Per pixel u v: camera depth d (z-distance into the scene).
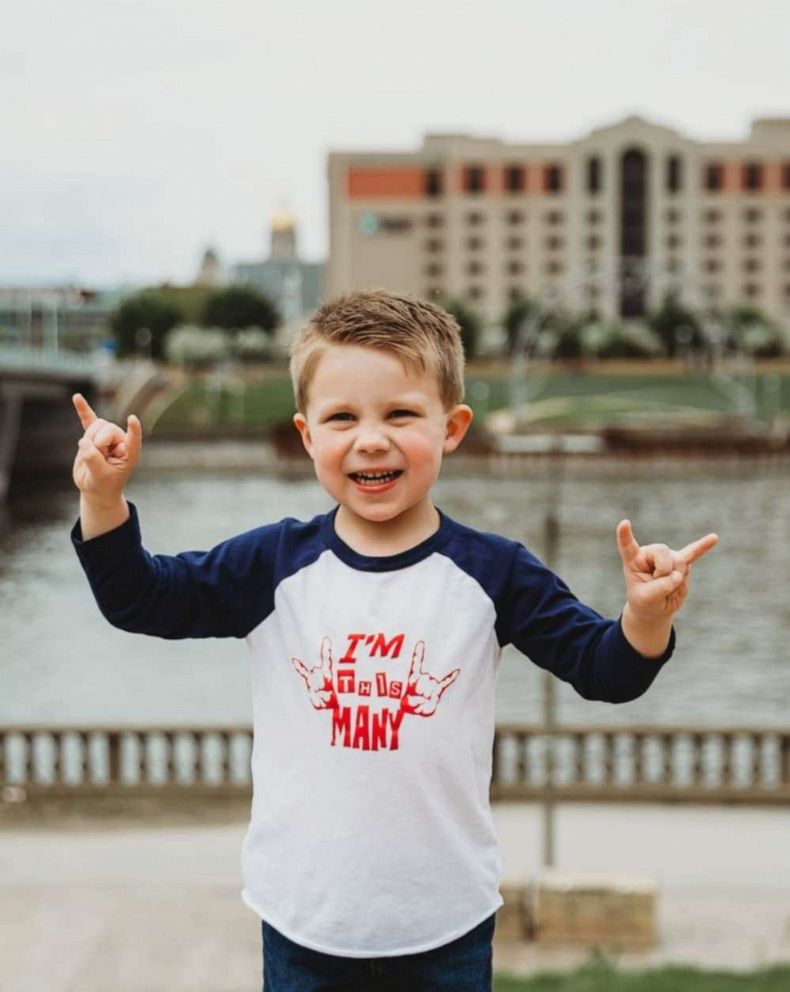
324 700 2.10
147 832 10.81
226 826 11.06
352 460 2.08
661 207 138.62
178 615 2.15
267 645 2.18
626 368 130.25
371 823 2.06
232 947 7.59
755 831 11.05
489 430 95.50
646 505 66.56
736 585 43.41
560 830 11.16
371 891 2.06
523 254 139.88
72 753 19.30
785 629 35.75
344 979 2.10
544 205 139.12
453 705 2.09
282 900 2.11
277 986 2.13
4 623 36.56
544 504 66.50
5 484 76.25
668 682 28.80
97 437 2.04
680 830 11.12
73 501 71.88
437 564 2.15
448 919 2.10
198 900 8.52
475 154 139.38
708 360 130.12
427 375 2.11
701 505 66.62
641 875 9.81
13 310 72.50
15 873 9.57
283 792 2.12
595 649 2.04
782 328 137.12
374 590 2.13
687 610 38.97
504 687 26.39
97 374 83.12
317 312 2.21
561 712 24.70
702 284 140.00
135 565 2.10
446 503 67.06
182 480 82.12
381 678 2.08
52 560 50.16
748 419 102.38
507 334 130.25
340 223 143.75
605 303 140.12
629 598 1.98
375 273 141.88
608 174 138.00
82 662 31.30
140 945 7.63
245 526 59.22
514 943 7.65
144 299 125.62
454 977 2.10
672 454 84.56
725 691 28.05
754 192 139.50
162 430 98.06
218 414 104.44
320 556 2.18
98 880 9.22
